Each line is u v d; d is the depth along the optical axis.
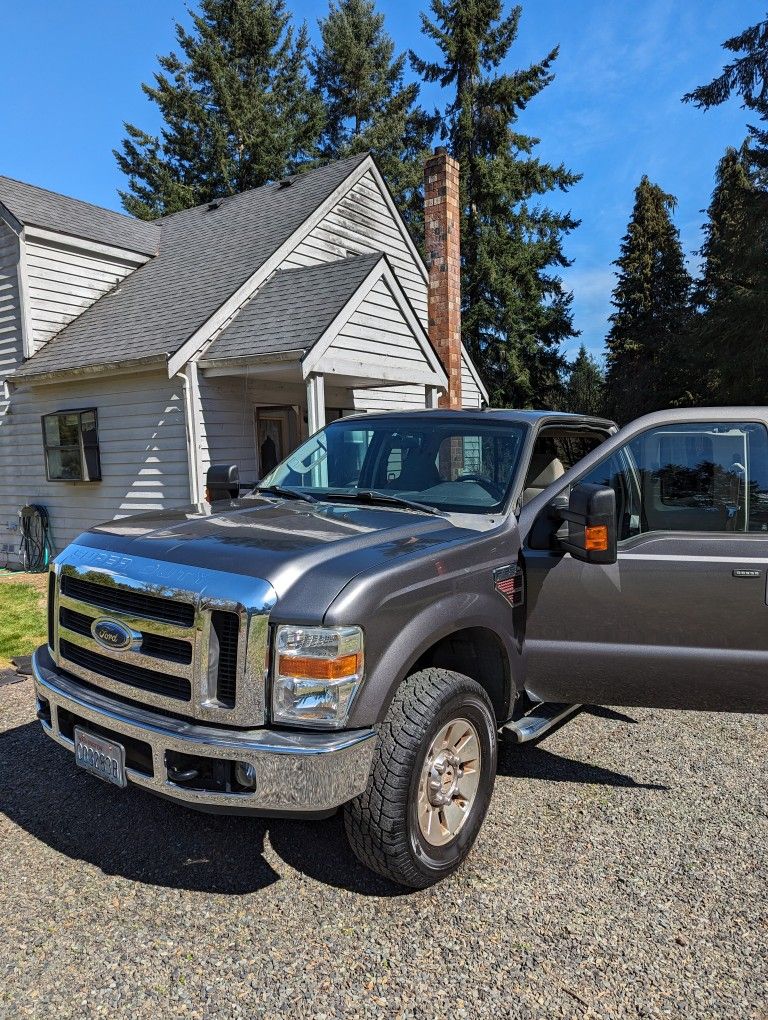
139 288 11.92
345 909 2.66
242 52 33.75
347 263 10.09
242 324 9.70
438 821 2.79
